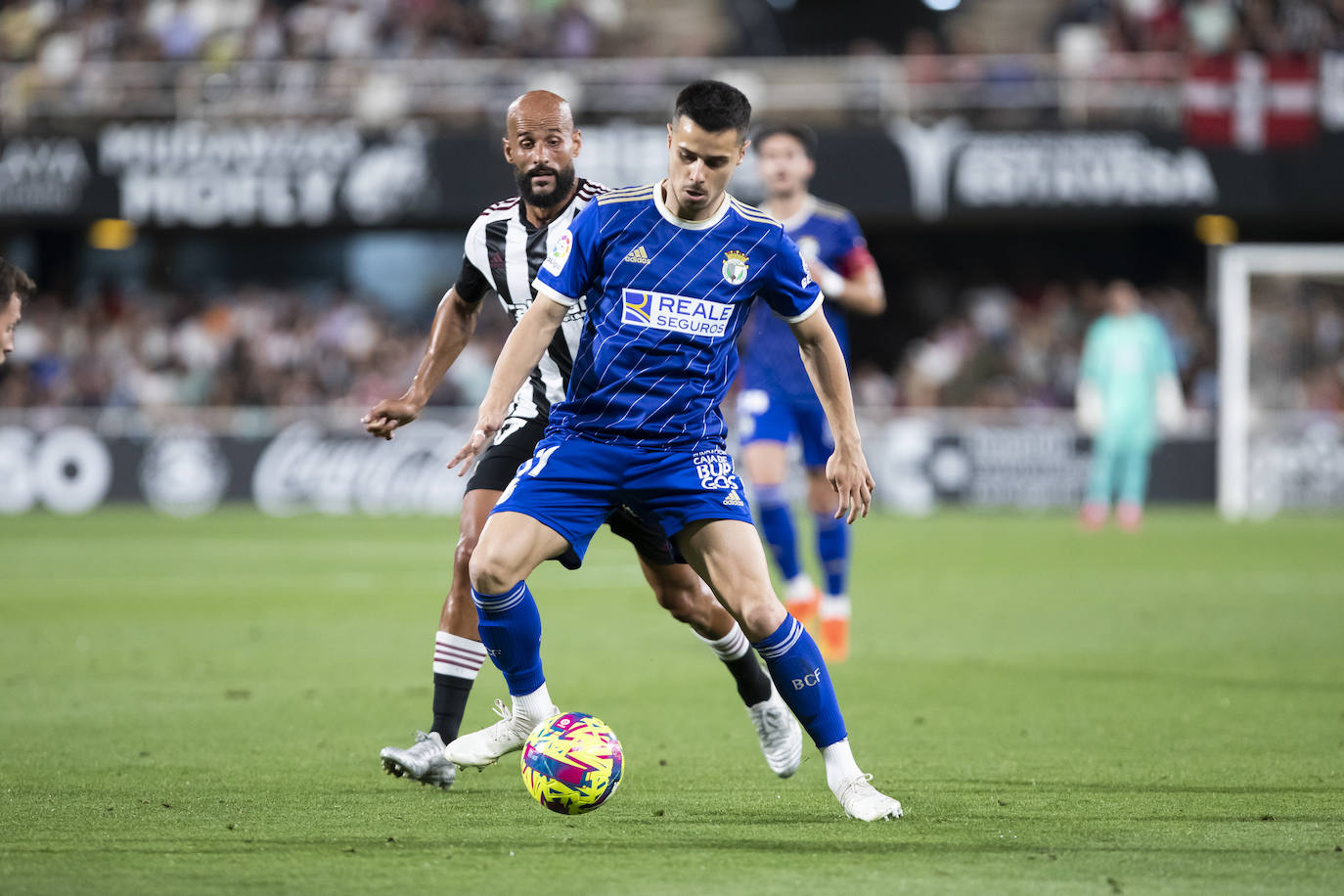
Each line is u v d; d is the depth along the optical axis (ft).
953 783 55.21
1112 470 226.58
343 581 136.36
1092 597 124.88
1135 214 239.71
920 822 48.47
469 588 55.72
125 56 261.24
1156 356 201.46
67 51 262.06
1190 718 70.18
